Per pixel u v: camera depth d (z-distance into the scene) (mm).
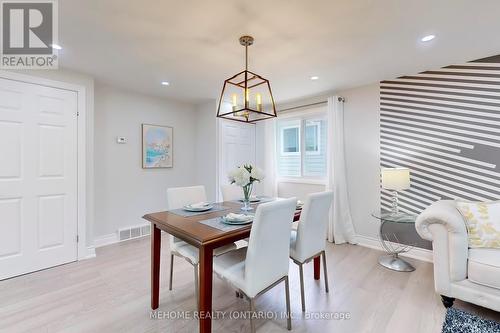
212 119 4195
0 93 2393
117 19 1799
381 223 3123
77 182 2889
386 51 2316
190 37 2055
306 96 3824
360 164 3379
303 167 4156
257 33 1993
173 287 2260
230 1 1599
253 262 1505
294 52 2328
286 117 4227
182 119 4273
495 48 2271
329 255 3021
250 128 4676
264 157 4512
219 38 2068
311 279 2428
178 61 2541
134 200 3697
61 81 2758
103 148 3367
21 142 2516
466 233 1880
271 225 1564
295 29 1930
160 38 2074
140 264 2762
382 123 3180
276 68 2725
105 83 3264
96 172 3307
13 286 2279
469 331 1630
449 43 2168
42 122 2641
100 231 3359
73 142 2857
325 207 2146
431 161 2828
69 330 1686
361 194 3379
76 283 2334
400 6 1646
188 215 2043
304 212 1960
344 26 1892
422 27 1904
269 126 4379
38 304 1992
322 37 2053
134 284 2316
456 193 2678
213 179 4191
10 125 2453
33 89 2582
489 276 1685
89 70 2805
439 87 2756
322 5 1636
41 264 2627
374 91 3238
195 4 1628
